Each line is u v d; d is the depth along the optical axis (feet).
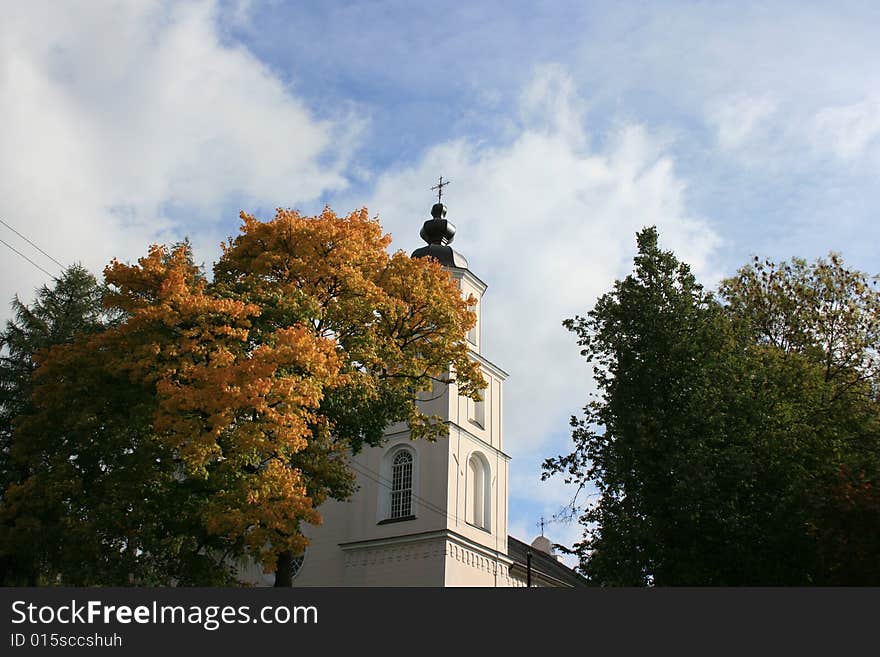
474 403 151.43
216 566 91.30
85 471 90.12
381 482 142.00
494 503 147.43
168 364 83.10
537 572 154.81
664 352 93.50
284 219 96.99
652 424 89.40
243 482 78.59
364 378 91.66
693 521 85.30
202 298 83.71
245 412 81.25
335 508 143.54
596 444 94.17
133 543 87.56
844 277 122.11
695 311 95.96
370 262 101.19
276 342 83.76
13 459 93.09
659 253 99.40
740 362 95.61
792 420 92.79
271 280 96.43
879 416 102.89
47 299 119.65
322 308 94.32
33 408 106.93
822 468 89.45
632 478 88.69
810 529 83.51
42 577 95.35
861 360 115.24
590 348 97.14
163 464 87.04
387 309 96.63
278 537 82.53
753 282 125.90
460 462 141.49
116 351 88.43
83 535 84.07
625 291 97.91
